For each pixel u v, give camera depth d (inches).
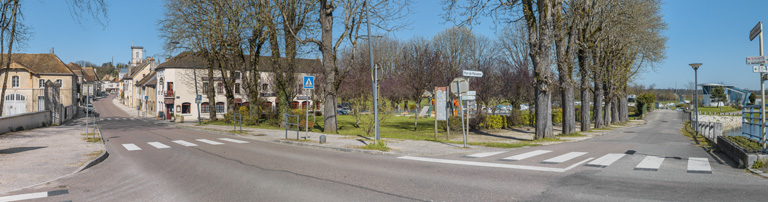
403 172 316.2
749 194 227.6
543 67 690.8
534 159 389.4
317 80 1550.2
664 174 295.7
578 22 911.0
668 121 1919.3
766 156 313.6
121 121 1690.5
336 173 314.7
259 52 1155.9
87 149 513.7
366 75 1453.0
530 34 695.1
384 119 1182.3
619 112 1806.1
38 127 1058.1
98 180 306.7
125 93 3759.8
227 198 237.6
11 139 679.7
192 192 255.8
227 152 480.4
